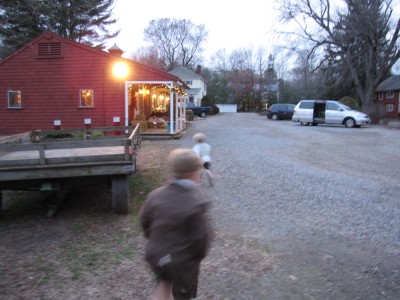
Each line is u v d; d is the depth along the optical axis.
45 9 9.62
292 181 8.15
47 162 5.55
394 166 10.16
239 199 6.74
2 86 17.38
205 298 3.45
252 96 65.88
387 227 5.34
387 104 41.88
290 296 3.52
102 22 30.09
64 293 3.57
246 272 3.97
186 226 2.54
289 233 5.11
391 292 3.61
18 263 4.24
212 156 11.53
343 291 3.62
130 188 7.49
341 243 4.78
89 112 17.27
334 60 33.03
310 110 25.41
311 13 31.94
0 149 5.37
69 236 5.07
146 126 18.92
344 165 10.27
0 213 6.27
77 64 17.09
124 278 3.84
